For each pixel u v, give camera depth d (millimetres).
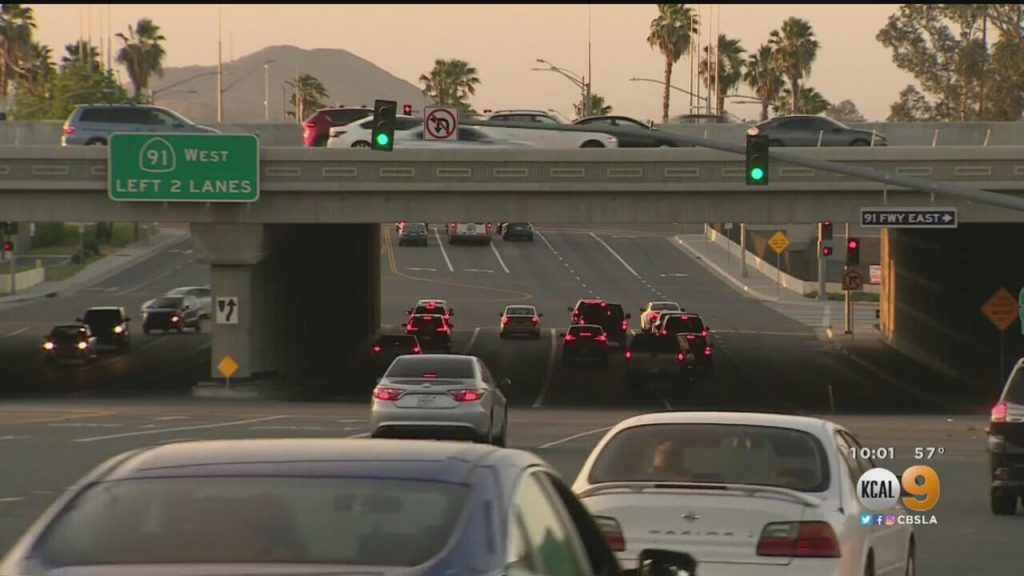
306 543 19172
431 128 128625
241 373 191750
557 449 109562
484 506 20438
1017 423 72062
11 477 85875
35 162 185750
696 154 182250
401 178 185500
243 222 188375
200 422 133750
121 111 197875
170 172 185000
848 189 179750
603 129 124312
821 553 35250
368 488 20625
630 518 36156
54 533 19875
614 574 25922
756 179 119062
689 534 35812
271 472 21203
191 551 19094
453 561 18922
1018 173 175875
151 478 21203
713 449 39000
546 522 23016
